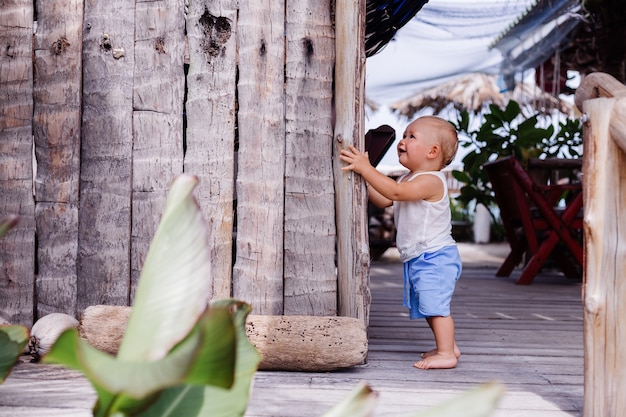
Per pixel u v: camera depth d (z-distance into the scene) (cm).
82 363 51
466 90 1183
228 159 242
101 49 244
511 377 222
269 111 242
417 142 254
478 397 58
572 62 837
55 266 247
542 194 500
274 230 241
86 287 245
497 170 537
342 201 242
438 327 239
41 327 223
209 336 56
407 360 246
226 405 75
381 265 695
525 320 352
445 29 760
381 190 237
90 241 245
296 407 181
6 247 246
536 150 590
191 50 242
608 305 163
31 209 249
